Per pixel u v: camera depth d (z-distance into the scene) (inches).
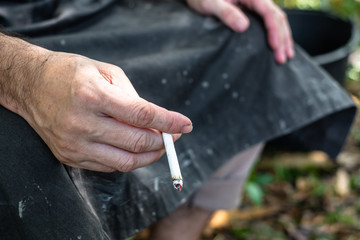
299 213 69.0
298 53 50.2
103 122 27.1
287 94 46.8
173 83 40.8
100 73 28.5
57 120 27.0
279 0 108.9
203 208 50.4
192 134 42.9
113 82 28.7
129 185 35.5
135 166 29.3
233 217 67.9
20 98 28.5
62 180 29.8
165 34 44.1
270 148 76.8
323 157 76.9
